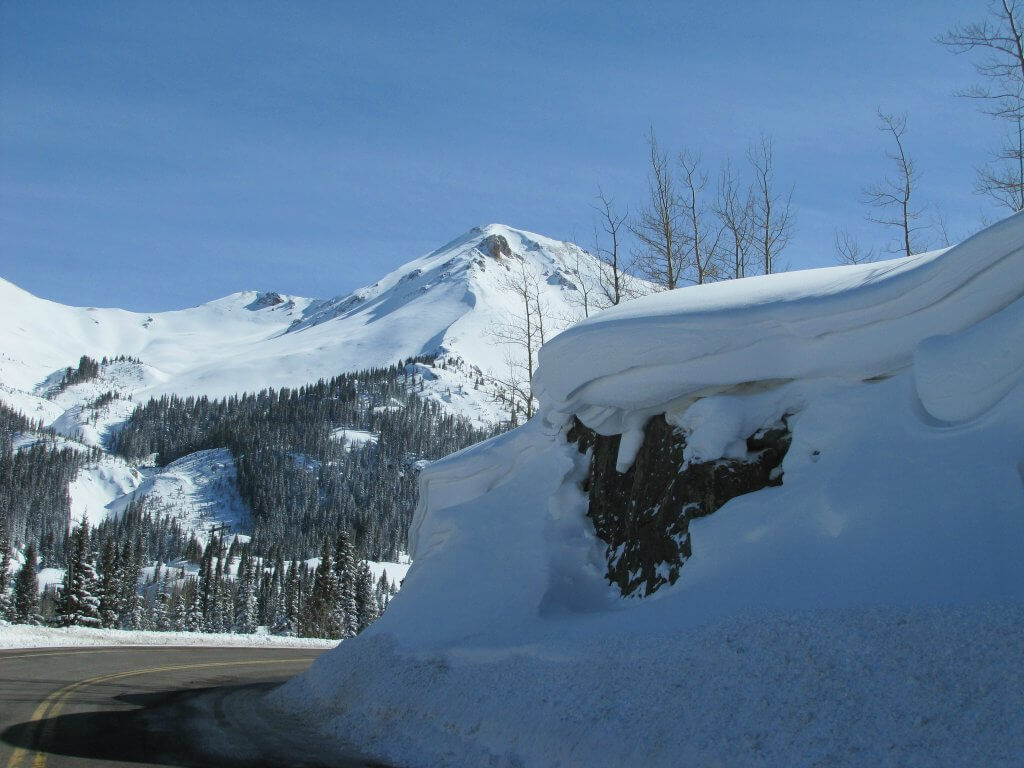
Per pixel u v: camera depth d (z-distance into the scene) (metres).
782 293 10.34
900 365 9.23
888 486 8.11
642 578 10.58
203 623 89.31
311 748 9.28
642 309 11.54
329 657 13.44
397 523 183.75
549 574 11.55
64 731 9.66
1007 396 7.85
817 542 8.23
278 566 115.62
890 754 5.54
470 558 12.98
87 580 57.66
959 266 8.67
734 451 10.20
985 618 6.20
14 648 21.55
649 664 7.64
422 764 8.45
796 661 6.67
